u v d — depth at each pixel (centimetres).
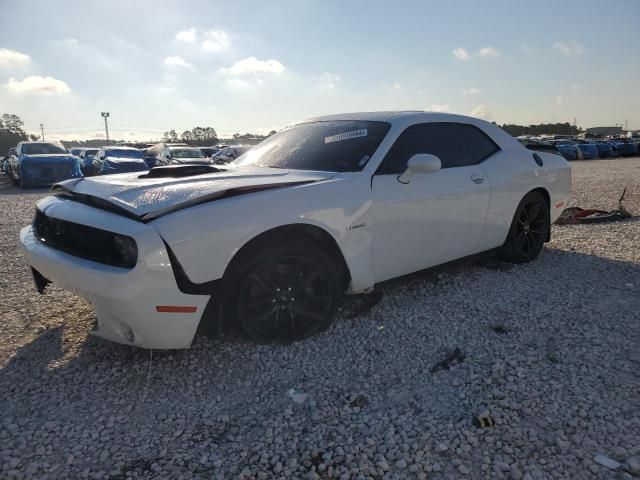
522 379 271
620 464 205
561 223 684
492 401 251
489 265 471
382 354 303
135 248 251
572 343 311
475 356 298
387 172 345
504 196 428
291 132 427
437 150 388
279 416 244
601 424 231
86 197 297
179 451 220
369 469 206
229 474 205
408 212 349
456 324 342
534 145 601
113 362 295
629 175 1622
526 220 467
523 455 212
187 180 309
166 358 298
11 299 400
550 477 199
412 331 332
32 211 997
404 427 233
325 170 347
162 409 251
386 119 381
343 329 334
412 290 405
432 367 287
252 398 261
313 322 317
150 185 296
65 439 227
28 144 1836
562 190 500
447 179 378
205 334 322
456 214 385
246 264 283
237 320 293
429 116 395
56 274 285
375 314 359
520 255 468
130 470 208
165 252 253
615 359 290
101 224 267
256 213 279
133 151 2138
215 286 270
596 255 507
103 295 259
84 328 342
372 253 335
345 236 316
